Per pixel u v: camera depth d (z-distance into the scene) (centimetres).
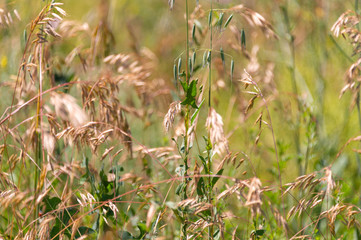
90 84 507
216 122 432
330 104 922
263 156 762
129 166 648
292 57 834
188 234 457
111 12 873
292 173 747
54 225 477
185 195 457
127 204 561
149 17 1274
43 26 471
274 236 542
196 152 683
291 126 761
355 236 556
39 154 502
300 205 471
